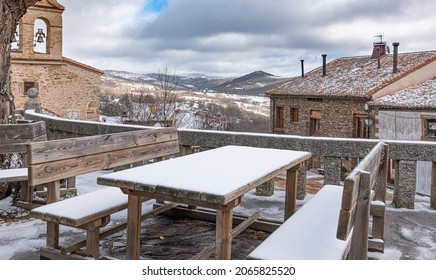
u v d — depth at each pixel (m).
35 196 5.52
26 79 25.23
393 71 23.17
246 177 3.27
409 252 4.14
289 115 27.25
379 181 4.26
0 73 5.52
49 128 8.88
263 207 5.71
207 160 4.03
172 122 25.88
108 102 29.69
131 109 26.75
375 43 27.67
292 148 6.05
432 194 5.75
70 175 4.25
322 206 3.88
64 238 4.28
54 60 26.08
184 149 6.71
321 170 19.78
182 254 4.09
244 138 6.29
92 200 3.92
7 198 5.52
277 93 27.67
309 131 25.75
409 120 19.08
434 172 5.71
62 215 3.46
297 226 3.33
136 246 3.47
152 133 5.42
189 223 5.01
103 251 4.09
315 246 2.95
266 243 3.00
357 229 2.80
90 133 8.02
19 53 24.78
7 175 4.84
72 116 27.14
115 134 4.82
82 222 3.41
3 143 5.12
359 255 2.81
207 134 6.51
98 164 4.60
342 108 23.22
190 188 2.91
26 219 4.80
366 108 21.12
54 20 25.97
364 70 25.77
